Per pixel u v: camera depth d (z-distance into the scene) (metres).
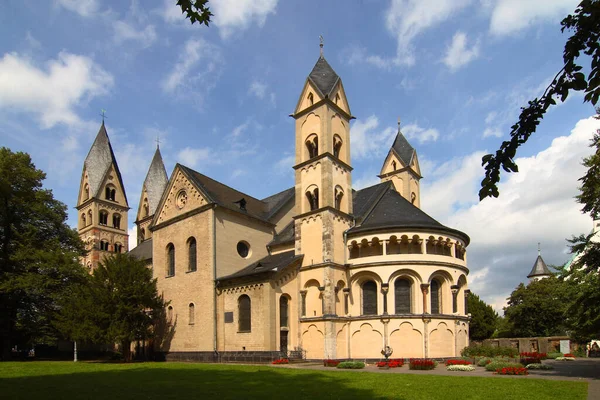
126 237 85.94
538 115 7.64
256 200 56.28
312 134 46.16
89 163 84.94
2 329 50.91
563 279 29.27
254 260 48.81
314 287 42.28
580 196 26.12
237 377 25.36
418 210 44.62
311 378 24.42
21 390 20.31
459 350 40.34
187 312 46.25
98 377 26.45
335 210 43.06
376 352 39.12
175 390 19.89
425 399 16.84
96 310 43.00
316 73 47.81
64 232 59.25
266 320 39.41
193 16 10.40
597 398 16.97
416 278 39.88
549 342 53.47
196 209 47.06
